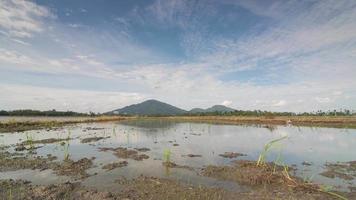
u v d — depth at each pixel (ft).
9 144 78.23
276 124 165.48
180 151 66.64
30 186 37.50
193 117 321.73
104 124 184.24
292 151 65.57
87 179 41.39
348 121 157.58
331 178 41.68
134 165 50.96
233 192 35.09
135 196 33.47
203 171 45.70
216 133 111.75
